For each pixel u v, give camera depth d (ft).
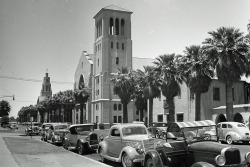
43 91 413.59
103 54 236.22
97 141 57.77
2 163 38.58
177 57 128.26
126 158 39.45
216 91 142.20
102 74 234.17
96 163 39.70
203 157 28.81
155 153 31.55
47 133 82.23
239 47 98.58
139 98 181.88
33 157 45.19
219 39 101.96
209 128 34.88
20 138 93.20
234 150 27.35
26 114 572.51
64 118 306.96
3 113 235.40
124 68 171.42
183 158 31.55
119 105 236.02
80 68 288.30
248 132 76.18
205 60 109.40
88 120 253.85
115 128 44.39
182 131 33.65
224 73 99.09
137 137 40.11
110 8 241.14
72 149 62.59
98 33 251.60
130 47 245.65
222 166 26.32
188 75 115.24
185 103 147.84
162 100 168.55
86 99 222.89
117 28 247.50
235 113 123.03
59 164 38.63
